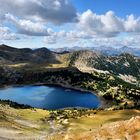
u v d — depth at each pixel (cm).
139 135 5403
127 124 5881
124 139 5431
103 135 5794
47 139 7581
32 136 13988
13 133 13938
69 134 6725
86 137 6072
